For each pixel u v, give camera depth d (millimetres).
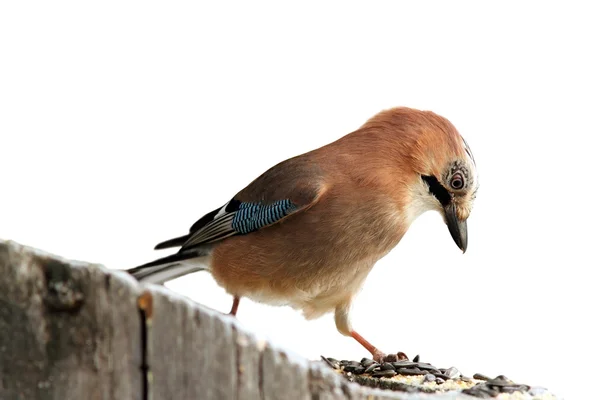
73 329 5617
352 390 6066
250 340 5809
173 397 5656
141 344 5648
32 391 5605
